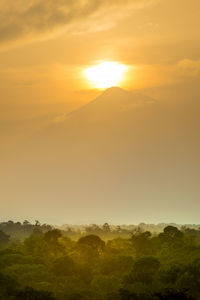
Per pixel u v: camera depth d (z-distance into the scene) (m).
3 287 181.12
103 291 188.12
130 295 172.50
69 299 181.38
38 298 171.88
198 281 184.12
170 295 173.62
